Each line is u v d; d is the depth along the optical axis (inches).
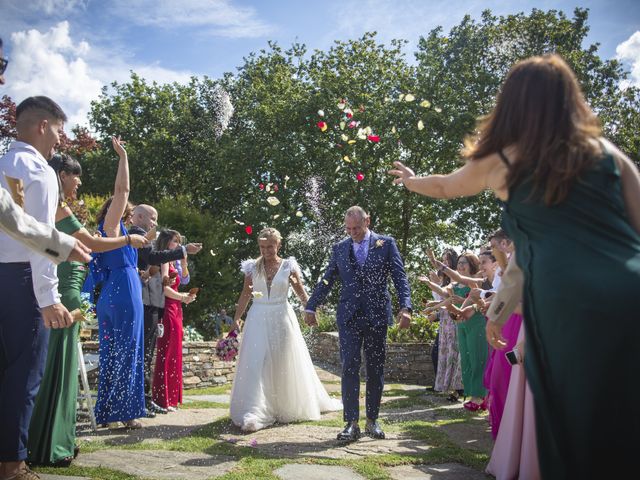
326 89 804.6
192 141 957.2
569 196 62.7
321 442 166.2
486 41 773.3
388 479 125.3
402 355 391.5
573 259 60.1
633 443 56.5
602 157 63.7
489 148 71.6
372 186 746.2
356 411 171.9
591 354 57.2
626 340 57.0
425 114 746.8
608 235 61.3
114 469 129.0
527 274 63.9
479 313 229.9
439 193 82.4
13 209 90.8
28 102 117.3
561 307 59.0
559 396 59.2
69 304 137.3
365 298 176.9
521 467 115.6
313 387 209.6
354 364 174.1
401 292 178.9
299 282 212.7
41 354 110.3
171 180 1013.2
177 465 135.0
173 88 1073.5
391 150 763.4
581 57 812.6
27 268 108.8
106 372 176.6
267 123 835.4
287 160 761.6
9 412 106.1
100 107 1095.0
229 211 909.8
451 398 265.1
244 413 187.9
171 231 229.5
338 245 186.9
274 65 999.0
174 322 230.1
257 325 201.6
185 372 319.9
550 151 64.1
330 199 704.4
